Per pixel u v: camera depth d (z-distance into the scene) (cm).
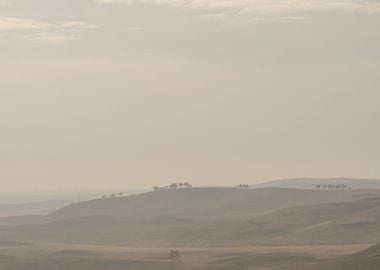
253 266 15138
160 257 18025
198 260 16938
